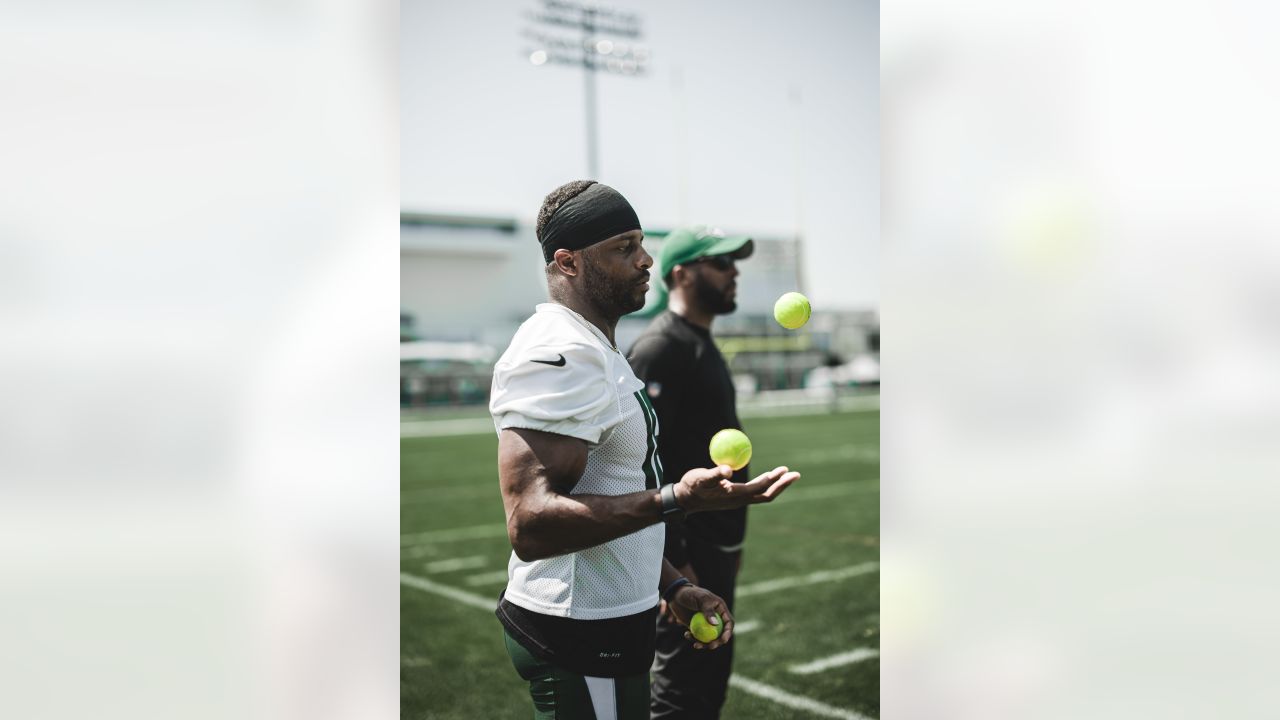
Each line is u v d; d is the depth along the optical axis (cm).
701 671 273
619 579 182
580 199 185
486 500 935
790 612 516
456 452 1387
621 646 182
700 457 286
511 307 3484
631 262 187
